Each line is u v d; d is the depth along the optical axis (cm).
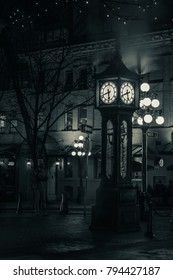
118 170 1752
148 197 2270
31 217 2438
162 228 1998
